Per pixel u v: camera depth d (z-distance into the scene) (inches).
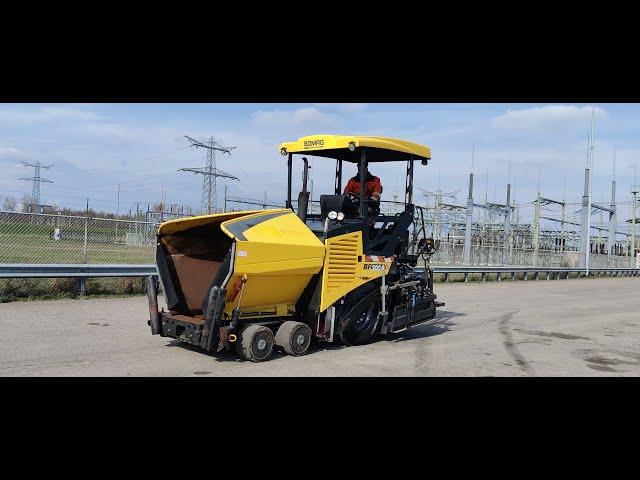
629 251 2090.3
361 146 337.7
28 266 457.4
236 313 287.0
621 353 373.7
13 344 311.9
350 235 335.9
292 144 359.6
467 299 674.2
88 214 1048.8
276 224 305.7
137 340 337.4
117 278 546.9
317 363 300.4
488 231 1736.0
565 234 2020.2
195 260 325.7
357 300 348.8
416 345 369.4
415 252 403.9
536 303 660.7
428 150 391.2
